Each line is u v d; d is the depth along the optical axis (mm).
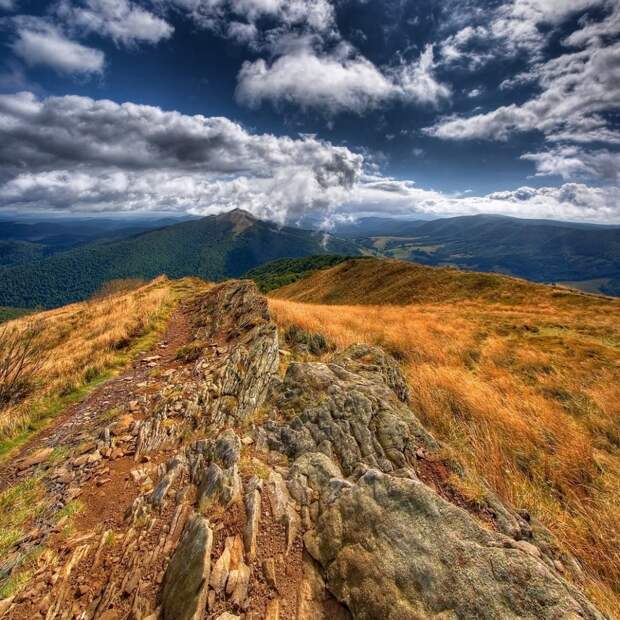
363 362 9016
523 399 10117
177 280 33125
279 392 7441
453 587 3164
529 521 4840
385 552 3504
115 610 3494
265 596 3393
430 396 9297
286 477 4906
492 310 33031
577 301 34219
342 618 3193
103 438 6996
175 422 7020
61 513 5074
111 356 12367
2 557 4352
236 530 4043
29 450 7262
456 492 4762
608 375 12320
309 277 113938
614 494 5988
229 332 13375
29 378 10625
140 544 4172
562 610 2924
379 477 4227
